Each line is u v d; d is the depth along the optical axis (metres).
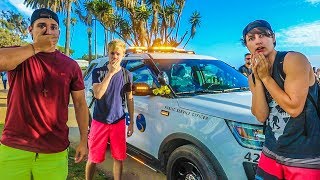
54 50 2.29
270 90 2.00
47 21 2.08
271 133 2.17
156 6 26.56
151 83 4.18
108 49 3.49
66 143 2.41
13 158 2.19
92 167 3.74
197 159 3.08
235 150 2.80
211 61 4.67
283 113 2.06
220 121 2.98
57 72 2.27
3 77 17.03
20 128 2.21
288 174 2.04
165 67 4.20
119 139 3.69
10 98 2.24
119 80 3.64
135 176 4.49
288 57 1.99
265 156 2.22
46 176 2.26
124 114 3.78
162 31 27.02
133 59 4.73
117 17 26.47
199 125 3.14
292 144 2.02
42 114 2.22
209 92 3.90
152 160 3.94
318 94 2.02
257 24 2.10
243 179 2.76
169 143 3.60
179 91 3.83
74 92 2.47
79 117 2.56
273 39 2.11
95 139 3.65
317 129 1.99
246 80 4.46
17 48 1.98
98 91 3.47
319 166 1.96
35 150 2.21
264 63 1.98
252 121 2.77
